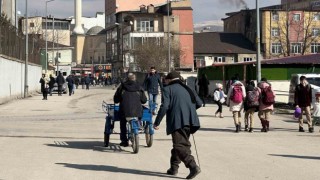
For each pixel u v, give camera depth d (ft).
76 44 468.34
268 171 34.35
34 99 135.44
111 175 32.73
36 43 193.36
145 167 35.83
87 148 45.60
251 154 42.29
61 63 375.66
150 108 51.13
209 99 142.61
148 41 304.30
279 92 117.50
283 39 299.38
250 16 336.08
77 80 255.70
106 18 418.72
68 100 133.69
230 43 336.49
